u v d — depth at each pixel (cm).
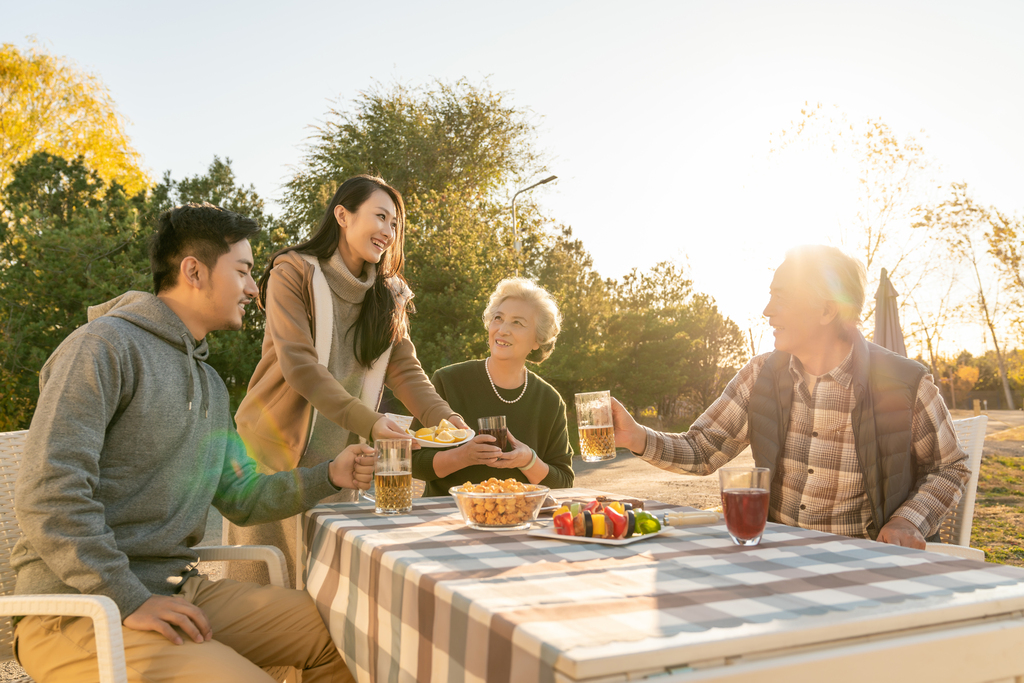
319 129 2627
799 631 90
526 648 88
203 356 203
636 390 2247
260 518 215
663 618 96
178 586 187
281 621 191
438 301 1805
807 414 237
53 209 1706
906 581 116
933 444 229
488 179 2730
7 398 1378
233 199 1933
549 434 301
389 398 927
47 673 162
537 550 145
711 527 171
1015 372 3541
